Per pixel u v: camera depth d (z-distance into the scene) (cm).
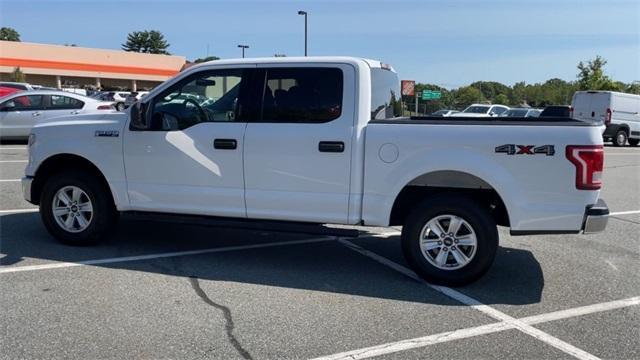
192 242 676
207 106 586
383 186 534
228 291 509
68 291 498
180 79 590
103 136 610
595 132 494
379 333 425
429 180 530
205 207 586
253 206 571
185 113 592
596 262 626
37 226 729
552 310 479
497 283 547
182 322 437
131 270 562
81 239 635
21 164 1251
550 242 716
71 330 419
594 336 427
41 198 639
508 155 503
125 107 674
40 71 6047
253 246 666
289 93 559
